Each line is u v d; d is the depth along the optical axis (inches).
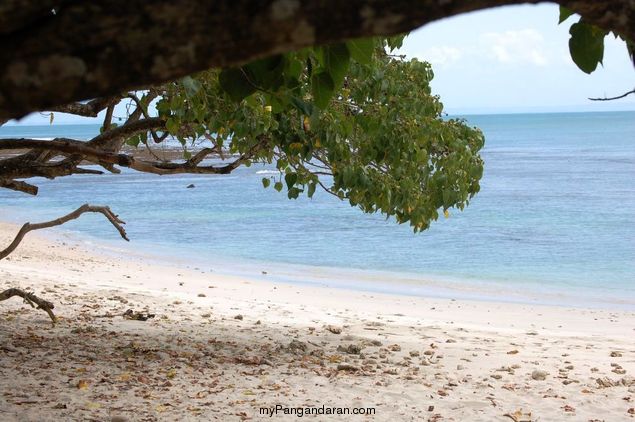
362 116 337.4
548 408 334.0
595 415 327.0
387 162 370.6
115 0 55.7
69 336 426.3
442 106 378.6
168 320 514.6
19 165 273.9
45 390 306.7
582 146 4640.8
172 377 346.0
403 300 780.6
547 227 1446.9
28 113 58.6
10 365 344.2
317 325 547.8
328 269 1018.7
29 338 411.5
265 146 335.0
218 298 677.3
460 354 455.5
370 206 378.0
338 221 1565.0
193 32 57.0
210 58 58.3
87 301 571.2
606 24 64.7
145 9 55.9
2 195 2096.5
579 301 821.2
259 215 1669.5
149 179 2719.0
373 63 338.0
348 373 380.8
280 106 131.5
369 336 513.7
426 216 378.6
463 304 769.6
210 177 2760.8
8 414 268.7
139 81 57.9
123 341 424.2
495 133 7426.2
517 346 496.7
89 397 301.3
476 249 1206.3
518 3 62.7
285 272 983.6
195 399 310.2
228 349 427.2
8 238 1133.1
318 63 129.6
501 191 2075.5
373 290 858.8
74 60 56.3
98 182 2591.0
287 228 1460.4
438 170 379.9
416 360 432.5
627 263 1073.5
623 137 5974.4
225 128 298.0
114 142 315.9
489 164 3112.7
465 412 322.0
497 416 317.4
